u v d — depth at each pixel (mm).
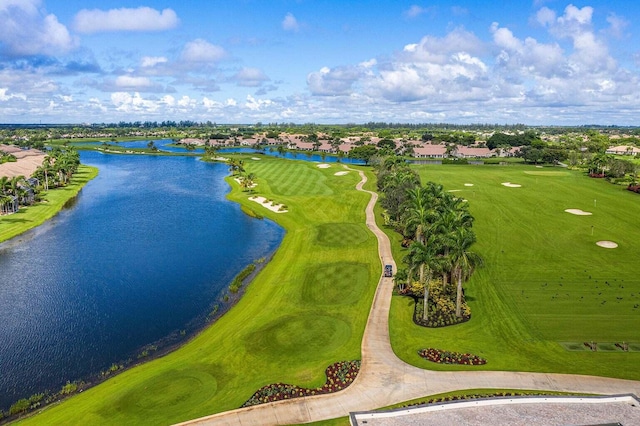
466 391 42344
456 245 56000
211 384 44531
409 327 55875
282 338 53281
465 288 67500
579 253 83188
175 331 57125
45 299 66250
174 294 68188
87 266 80125
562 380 44281
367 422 35656
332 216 112125
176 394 42875
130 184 169625
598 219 107375
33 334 56125
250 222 111125
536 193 140625
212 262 82312
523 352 49844
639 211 115125
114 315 61344
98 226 107562
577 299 63688
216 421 38938
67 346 53469
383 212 108500
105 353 52031
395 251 84000
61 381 46781
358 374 45688
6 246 91625
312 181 161500
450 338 53094
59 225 108562
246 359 49125
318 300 63875
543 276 72188
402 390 42875
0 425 39844
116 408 41125
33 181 153000
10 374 47906
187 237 98188
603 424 34844
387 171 142375
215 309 63031
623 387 43125
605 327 55531
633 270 74562
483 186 153750
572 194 139000
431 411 36938
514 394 41656
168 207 128625
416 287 66500
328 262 79000
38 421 39875
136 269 78625
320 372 46312
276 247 91062
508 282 69875
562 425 34812
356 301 63250
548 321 57219
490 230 98500
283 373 46281
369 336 53625
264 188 149625
